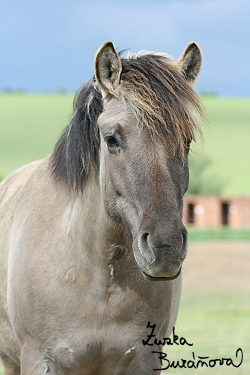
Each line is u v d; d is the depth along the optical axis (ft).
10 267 28.04
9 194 33.81
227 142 394.93
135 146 22.26
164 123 22.03
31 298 26.17
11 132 422.82
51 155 29.14
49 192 28.09
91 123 25.22
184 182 22.75
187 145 23.04
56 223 26.96
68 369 26.07
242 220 200.54
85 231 25.39
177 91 22.81
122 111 22.75
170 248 20.95
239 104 565.94
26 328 26.50
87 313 25.43
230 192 268.00
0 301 29.91
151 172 21.91
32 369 26.20
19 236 28.07
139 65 23.48
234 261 122.11
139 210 22.06
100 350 25.68
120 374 26.61
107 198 23.82
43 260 26.35
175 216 21.44
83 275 25.44
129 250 24.99
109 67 23.49
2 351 32.65
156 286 26.04
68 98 590.55
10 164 329.72
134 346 25.90
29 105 533.96
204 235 161.48
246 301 90.33
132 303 25.55
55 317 25.62
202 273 112.57
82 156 25.46
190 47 24.80
